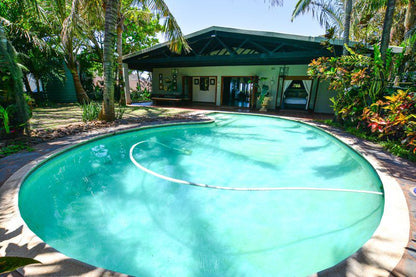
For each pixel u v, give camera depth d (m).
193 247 2.29
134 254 2.17
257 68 13.02
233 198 3.32
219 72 14.33
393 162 3.84
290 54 9.24
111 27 6.98
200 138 6.69
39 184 3.53
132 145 5.88
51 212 2.85
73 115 8.95
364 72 5.83
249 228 2.61
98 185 3.66
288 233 2.51
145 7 9.12
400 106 4.04
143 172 4.20
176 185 3.71
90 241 2.33
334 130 6.79
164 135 6.93
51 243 2.27
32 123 7.02
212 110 11.85
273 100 12.93
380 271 1.49
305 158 5.04
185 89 15.59
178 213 2.92
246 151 5.53
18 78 4.79
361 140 5.48
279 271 1.96
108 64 7.19
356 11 10.52
